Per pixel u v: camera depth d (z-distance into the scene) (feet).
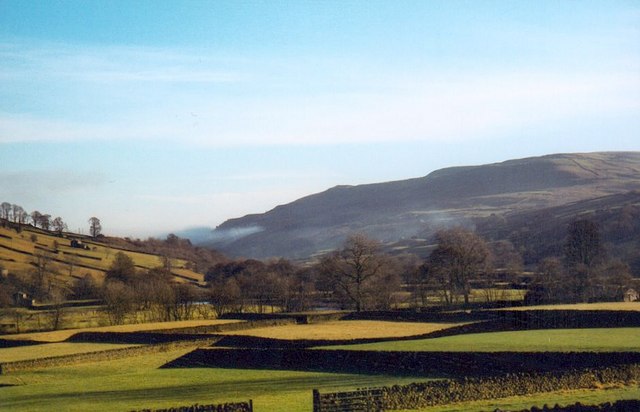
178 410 245.24
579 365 322.34
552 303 607.78
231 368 409.69
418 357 365.81
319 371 382.22
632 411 223.92
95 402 319.06
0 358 458.50
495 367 342.03
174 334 532.73
